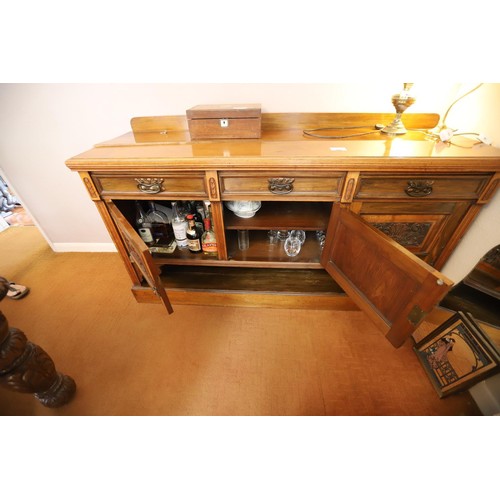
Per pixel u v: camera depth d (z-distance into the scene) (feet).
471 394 3.02
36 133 4.08
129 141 3.19
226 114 2.95
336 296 3.91
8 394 3.20
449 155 2.40
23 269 5.33
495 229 2.81
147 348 3.71
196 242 3.73
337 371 3.34
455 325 2.95
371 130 3.41
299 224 3.30
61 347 3.76
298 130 3.55
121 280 4.99
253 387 3.20
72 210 5.17
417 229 3.10
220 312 4.21
